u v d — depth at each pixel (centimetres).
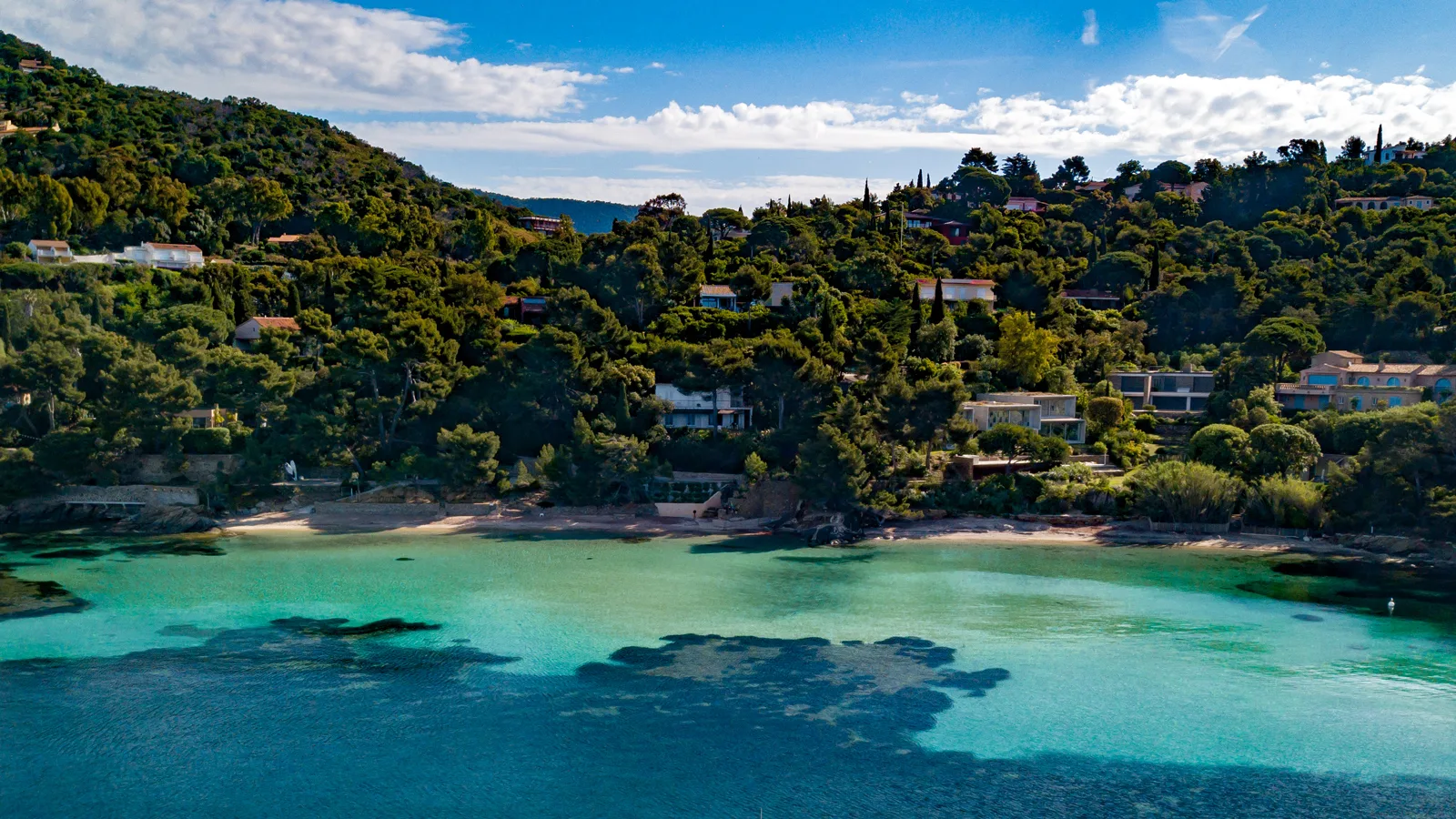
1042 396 14350
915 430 12462
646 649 7688
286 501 12462
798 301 16988
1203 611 8694
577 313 14750
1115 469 13412
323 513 12344
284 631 8069
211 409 13338
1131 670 7281
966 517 12088
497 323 15662
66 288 16100
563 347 12812
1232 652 7631
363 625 8219
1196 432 12988
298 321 15050
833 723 6394
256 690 6850
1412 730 6312
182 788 5525
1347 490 11081
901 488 12275
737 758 5916
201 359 13212
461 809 5347
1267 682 7050
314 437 12112
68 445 11750
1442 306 16912
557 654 7562
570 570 10038
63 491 12125
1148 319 19062
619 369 13900
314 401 12725
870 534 11525
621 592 9250
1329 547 10881
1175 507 11588
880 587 9444
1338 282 19038
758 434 13112
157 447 12531
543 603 8838
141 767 5750
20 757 5853
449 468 12250
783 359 12862
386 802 5422
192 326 14925
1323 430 13062
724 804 5409
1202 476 11494
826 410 12694
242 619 8356
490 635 7988
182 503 12169
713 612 8631
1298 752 6019
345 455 12569
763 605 8819
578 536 11569
